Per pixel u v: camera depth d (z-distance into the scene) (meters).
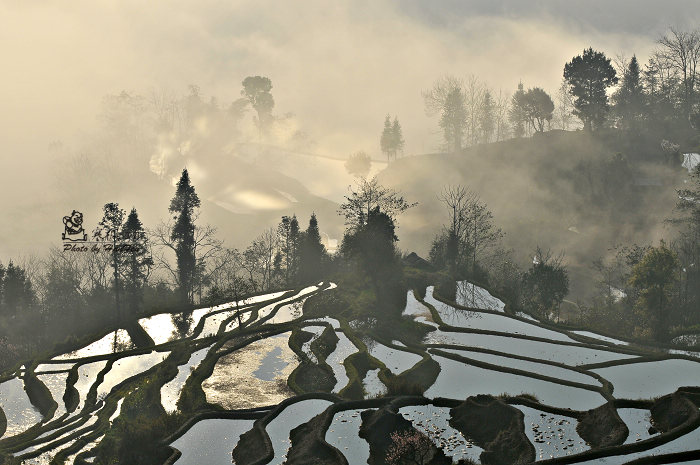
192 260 117.69
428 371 66.12
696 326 85.56
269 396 62.44
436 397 58.09
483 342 77.12
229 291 99.19
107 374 73.94
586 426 51.09
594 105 194.75
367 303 91.88
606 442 47.31
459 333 80.81
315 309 92.06
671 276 86.19
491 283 113.75
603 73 191.88
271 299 100.75
